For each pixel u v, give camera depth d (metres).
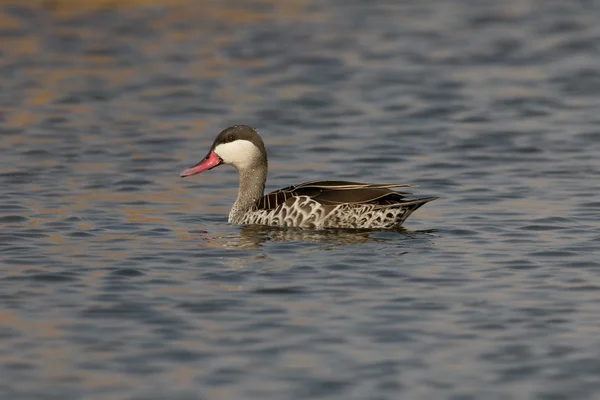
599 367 11.48
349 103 27.11
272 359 11.74
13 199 18.75
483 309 13.09
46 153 22.30
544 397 10.87
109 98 27.20
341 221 16.59
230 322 12.74
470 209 18.02
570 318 12.79
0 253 15.48
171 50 31.78
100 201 18.73
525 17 36.94
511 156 22.19
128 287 13.98
